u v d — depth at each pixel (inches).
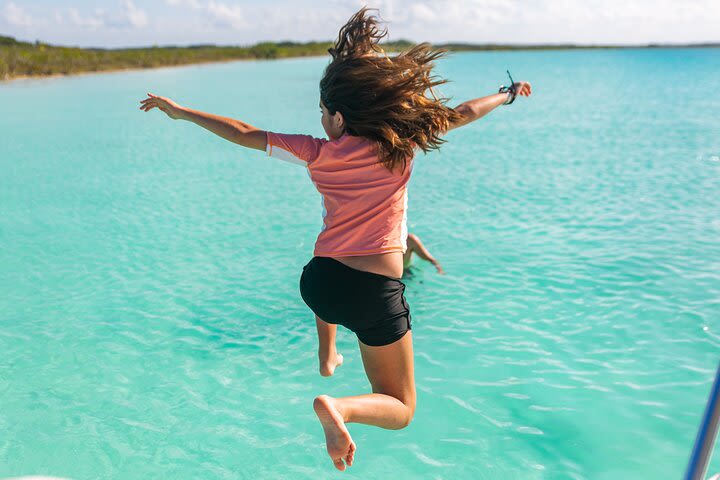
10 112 826.8
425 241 256.7
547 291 198.1
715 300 184.2
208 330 183.2
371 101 82.7
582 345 162.2
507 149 499.2
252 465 121.5
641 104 796.0
